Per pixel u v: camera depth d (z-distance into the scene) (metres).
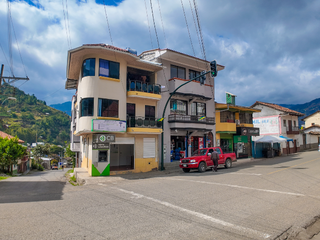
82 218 5.93
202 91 22.22
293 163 19.97
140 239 4.62
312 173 13.86
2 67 19.03
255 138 29.56
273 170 15.47
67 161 70.94
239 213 6.39
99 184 12.50
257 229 5.27
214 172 15.77
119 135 16.94
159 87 19.03
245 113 28.53
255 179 11.91
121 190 9.88
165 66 20.47
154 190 9.63
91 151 15.89
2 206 7.25
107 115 16.03
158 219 5.88
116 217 6.03
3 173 24.16
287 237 4.93
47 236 4.70
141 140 17.89
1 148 23.50
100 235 4.80
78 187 11.60
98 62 16.09
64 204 7.46
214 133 23.97
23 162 35.06
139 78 19.61
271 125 35.00
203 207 6.96
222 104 24.22
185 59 21.23
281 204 7.33
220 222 5.68
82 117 15.78
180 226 5.39
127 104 18.14
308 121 50.19
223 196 8.32
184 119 20.39
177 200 7.83
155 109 19.50
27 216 6.09
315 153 31.72
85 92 15.95
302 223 5.75
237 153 26.59
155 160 18.52
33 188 11.87
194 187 10.06
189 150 21.55
